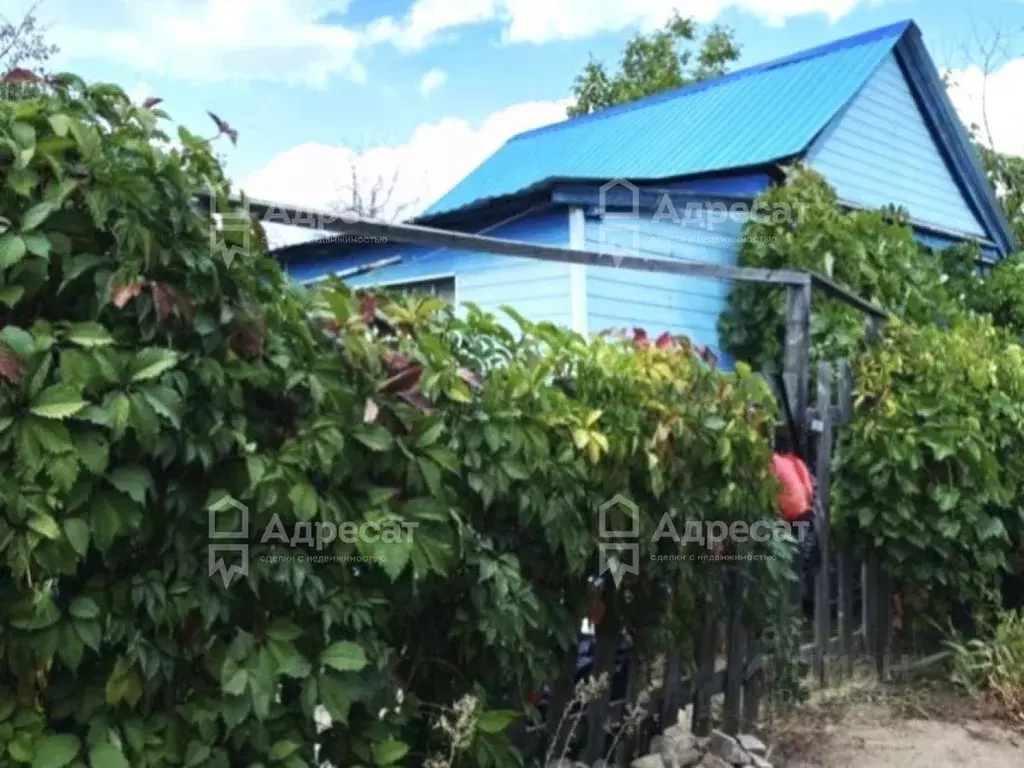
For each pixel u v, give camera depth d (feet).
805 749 15.90
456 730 9.98
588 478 11.43
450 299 28.17
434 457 9.58
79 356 7.28
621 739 13.60
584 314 24.34
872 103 33.47
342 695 8.79
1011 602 22.50
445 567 9.47
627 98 67.31
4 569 7.36
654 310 26.00
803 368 18.30
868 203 33.04
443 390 9.99
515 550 11.14
